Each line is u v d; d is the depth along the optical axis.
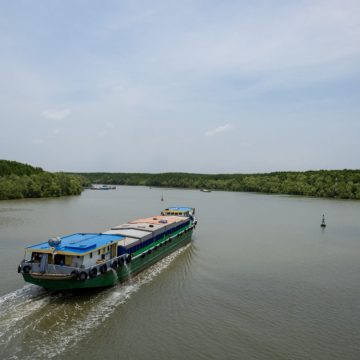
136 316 28.55
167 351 23.58
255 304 32.03
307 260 48.47
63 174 189.50
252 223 86.00
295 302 32.78
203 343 24.80
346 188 187.38
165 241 48.47
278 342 25.30
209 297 33.34
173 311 29.88
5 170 181.12
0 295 31.59
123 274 36.66
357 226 81.75
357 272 42.78
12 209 107.88
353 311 30.95
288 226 81.19
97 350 23.27
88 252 31.70
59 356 22.38
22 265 31.80
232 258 49.03
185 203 151.38
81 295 32.19
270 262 47.06
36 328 25.72
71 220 84.19
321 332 26.95
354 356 23.72
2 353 22.39
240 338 25.70
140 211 111.69
